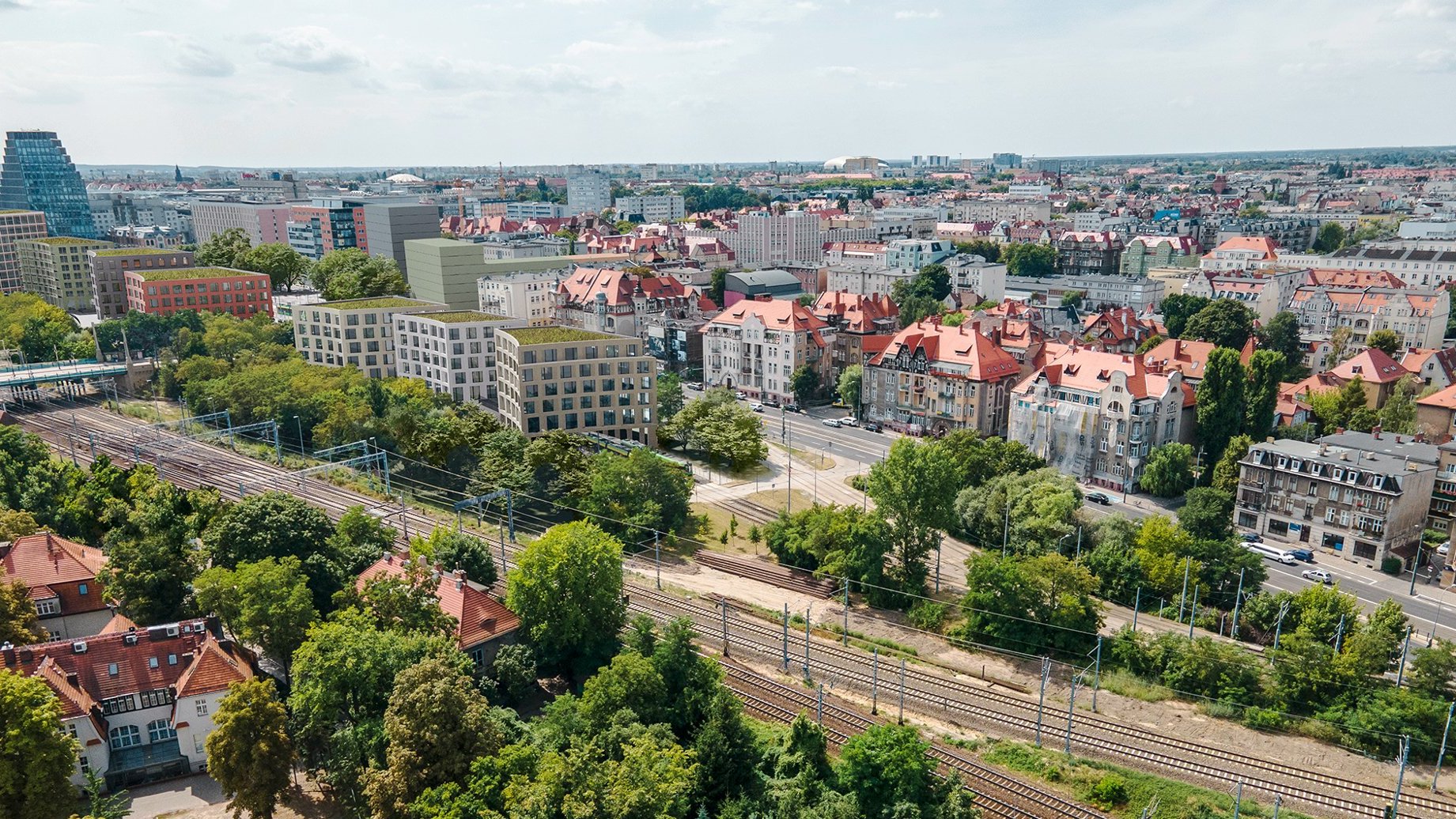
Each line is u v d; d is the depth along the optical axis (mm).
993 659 130500
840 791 93125
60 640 109250
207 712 98312
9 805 81625
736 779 92875
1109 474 199750
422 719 86250
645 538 164375
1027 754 107812
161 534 118875
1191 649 122188
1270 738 111438
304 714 95500
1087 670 125875
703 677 103938
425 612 108875
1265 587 152875
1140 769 105000
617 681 98250
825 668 125438
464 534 142000
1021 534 162375
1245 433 194875
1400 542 163625
